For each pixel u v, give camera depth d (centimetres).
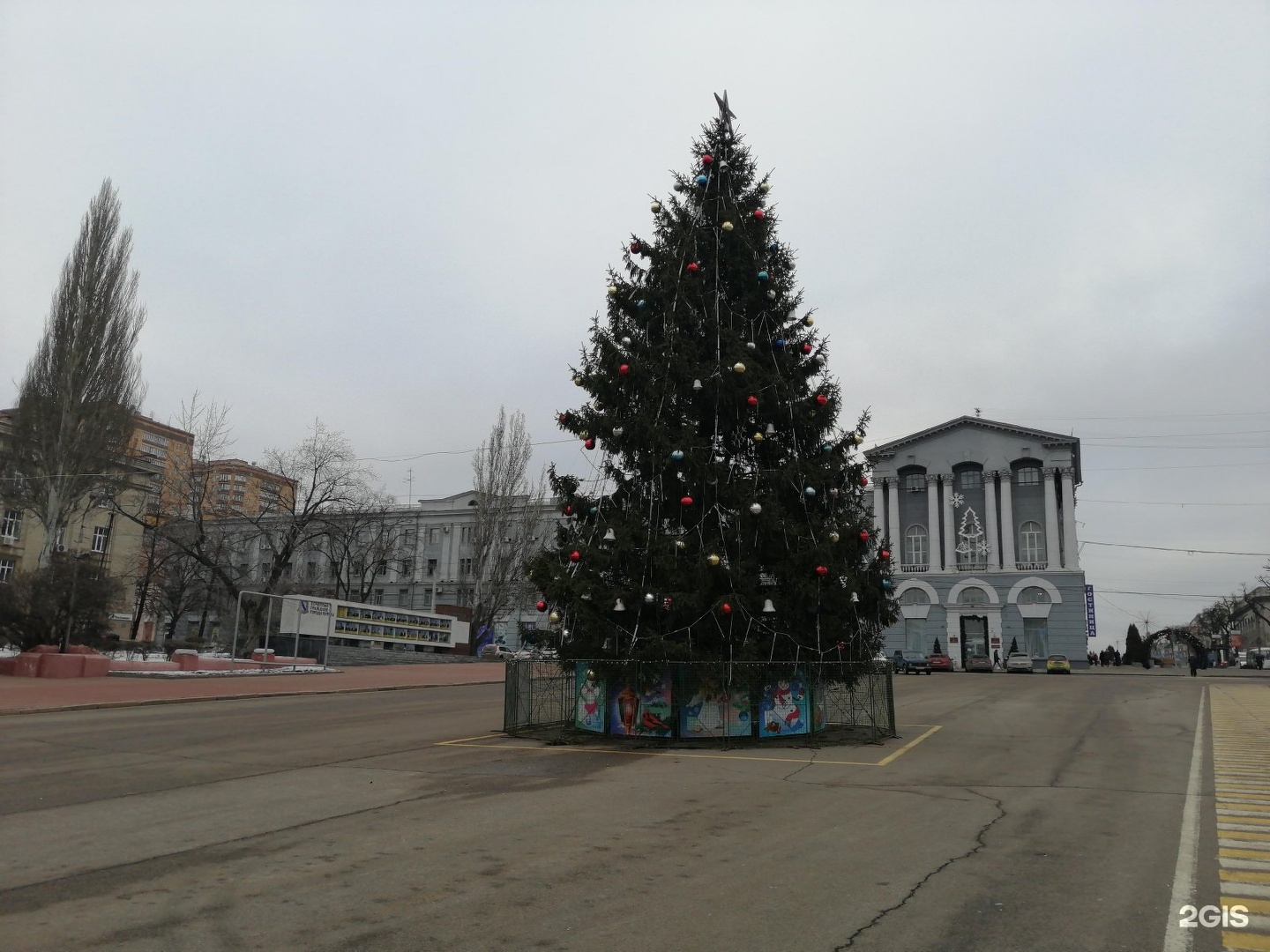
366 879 601
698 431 1435
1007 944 484
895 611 1491
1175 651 10588
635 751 1284
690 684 1359
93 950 463
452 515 7981
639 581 1345
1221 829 771
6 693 2105
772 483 1380
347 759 1202
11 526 5478
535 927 504
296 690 2569
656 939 486
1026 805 880
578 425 1437
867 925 512
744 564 1346
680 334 1436
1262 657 7412
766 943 481
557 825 777
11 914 521
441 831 750
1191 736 1532
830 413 1465
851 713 1489
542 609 1396
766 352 1481
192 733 1489
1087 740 1467
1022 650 5878
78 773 1064
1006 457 6194
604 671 1370
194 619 7212
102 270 4244
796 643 1385
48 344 4147
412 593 7912
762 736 1364
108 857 659
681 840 720
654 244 1515
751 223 1528
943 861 657
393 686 2905
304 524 4372
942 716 1952
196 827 764
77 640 3172
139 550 5744
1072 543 6006
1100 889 588
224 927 500
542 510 5384
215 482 4616
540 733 1456
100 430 4122
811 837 736
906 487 6506
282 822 788
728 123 1589
